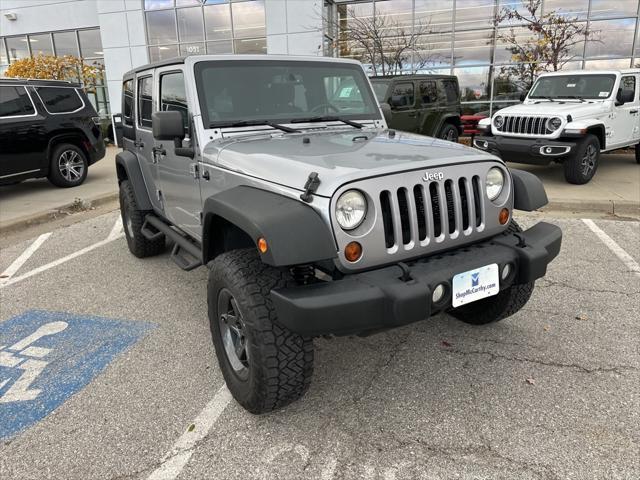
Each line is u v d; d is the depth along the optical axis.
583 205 7.00
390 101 10.31
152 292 4.52
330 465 2.36
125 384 3.07
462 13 15.07
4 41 19.53
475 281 2.54
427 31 15.45
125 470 2.38
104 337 3.69
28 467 2.41
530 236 2.88
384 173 2.38
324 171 2.39
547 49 13.79
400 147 2.92
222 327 2.85
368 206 2.36
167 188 4.16
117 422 2.72
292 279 2.50
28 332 3.80
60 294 4.53
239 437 2.57
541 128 8.47
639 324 3.61
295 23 14.91
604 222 6.31
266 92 3.56
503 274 2.67
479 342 3.43
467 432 2.55
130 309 4.16
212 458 2.43
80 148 9.77
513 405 2.75
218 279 2.63
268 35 15.26
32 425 2.71
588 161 8.48
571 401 2.76
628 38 13.99
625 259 4.93
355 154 2.72
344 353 3.34
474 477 2.26
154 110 4.10
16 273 5.14
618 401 2.75
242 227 2.37
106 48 16.95
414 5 15.42
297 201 2.37
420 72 15.76
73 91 9.69
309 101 3.75
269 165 2.66
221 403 2.86
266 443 2.52
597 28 14.15
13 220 7.01
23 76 17.17
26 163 8.73
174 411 2.80
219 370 3.20
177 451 2.49
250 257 2.59
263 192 2.58
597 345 3.34
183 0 16.03
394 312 2.24
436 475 2.28
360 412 2.74
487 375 3.04
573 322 3.67
